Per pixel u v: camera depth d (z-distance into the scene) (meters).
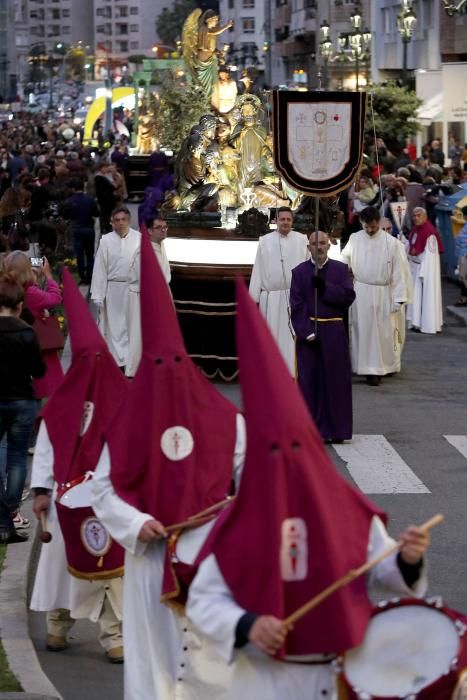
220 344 21.00
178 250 20.98
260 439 5.68
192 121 25.83
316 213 16.50
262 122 22.64
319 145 16.38
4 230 23.20
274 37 121.88
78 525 8.81
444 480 14.93
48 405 9.06
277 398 5.69
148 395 7.39
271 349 5.79
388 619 5.80
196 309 20.95
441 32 62.22
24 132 97.75
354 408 19.30
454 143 49.78
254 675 5.87
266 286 18.80
